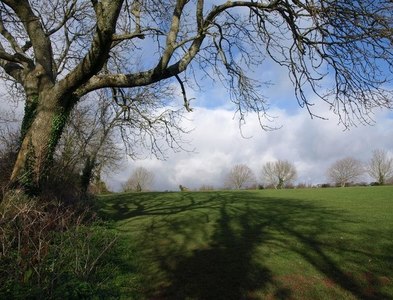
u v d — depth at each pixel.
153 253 14.05
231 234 16.91
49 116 14.28
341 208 23.62
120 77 14.12
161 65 13.42
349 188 41.16
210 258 13.27
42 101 14.54
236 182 96.81
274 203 27.27
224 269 12.12
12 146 17.27
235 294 10.28
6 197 10.90
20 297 7.17
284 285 10.90
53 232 9.58
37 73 15.24
